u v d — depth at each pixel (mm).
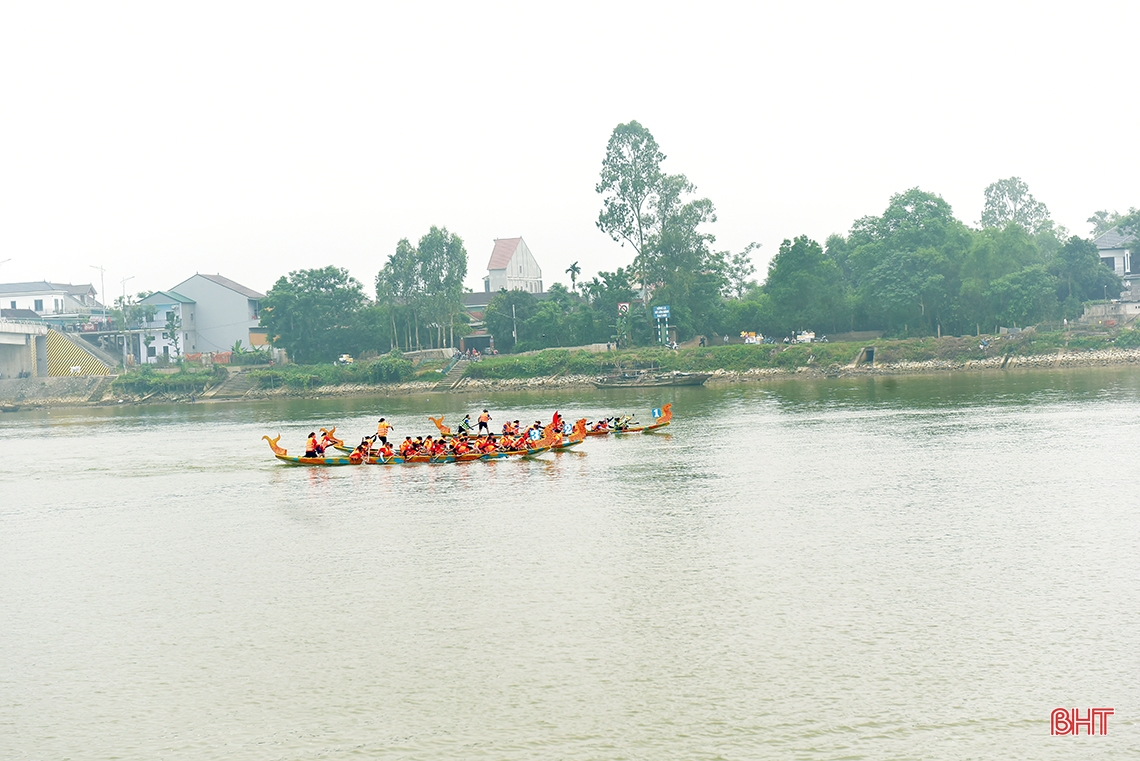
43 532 49125
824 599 31734
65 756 23406
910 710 23844
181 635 31391
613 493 51531
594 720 24000
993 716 23422
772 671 26297
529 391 142375
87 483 64875
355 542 42750
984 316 147750
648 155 152375
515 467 62656
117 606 35031
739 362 147375
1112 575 32906
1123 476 49781
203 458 75625
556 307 171875
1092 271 151250
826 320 156875
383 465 66312
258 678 27469
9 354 168125
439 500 51719
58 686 27625
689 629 29562
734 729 23281
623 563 37031
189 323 183000
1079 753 21766
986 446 61875
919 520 41969
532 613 31672
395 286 165125
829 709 24047
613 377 141500
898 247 151875
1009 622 28969
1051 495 45938
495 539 41906
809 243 158500
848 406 94438
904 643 27734
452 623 31109
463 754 22672
